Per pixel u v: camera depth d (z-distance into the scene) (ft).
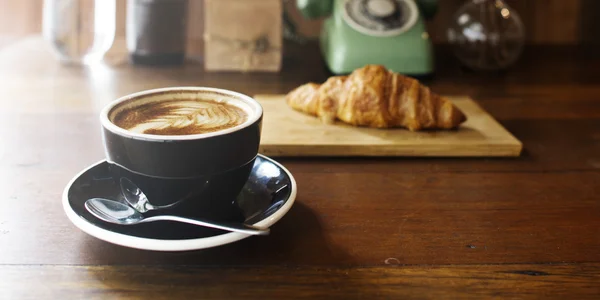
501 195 2.44
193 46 4.06
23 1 4.25
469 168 2.63
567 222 2.29
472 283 1.89
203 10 4.27
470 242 2.14
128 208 2.09
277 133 2.75
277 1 3.54
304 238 2.13
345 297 1.80
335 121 2.88
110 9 3.66
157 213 2.02
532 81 3.58
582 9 4.36
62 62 3.65
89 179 2.22
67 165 2.54
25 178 2.44
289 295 1.80
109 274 1.88
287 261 1.98
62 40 3.58
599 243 2.16
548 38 4.40
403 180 2.52
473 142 2.71
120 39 4.13
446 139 2.74
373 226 2.24
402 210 2.33
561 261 2.03
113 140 1.92
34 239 2.07
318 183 2.48
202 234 1.95
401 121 2.81
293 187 2.13
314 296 1.80
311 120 2.89
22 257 1.96
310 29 4.28
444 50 4.13
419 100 2.81
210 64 3.59
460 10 3.82
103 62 3.68
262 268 1.93
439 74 3.67
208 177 1.93
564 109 3.18
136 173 1.94
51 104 3.06
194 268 1.92
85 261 1.94
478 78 3.62
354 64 3.47
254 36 3.57
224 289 1.82
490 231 2.23
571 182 2.53
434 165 2.65
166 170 1.89
